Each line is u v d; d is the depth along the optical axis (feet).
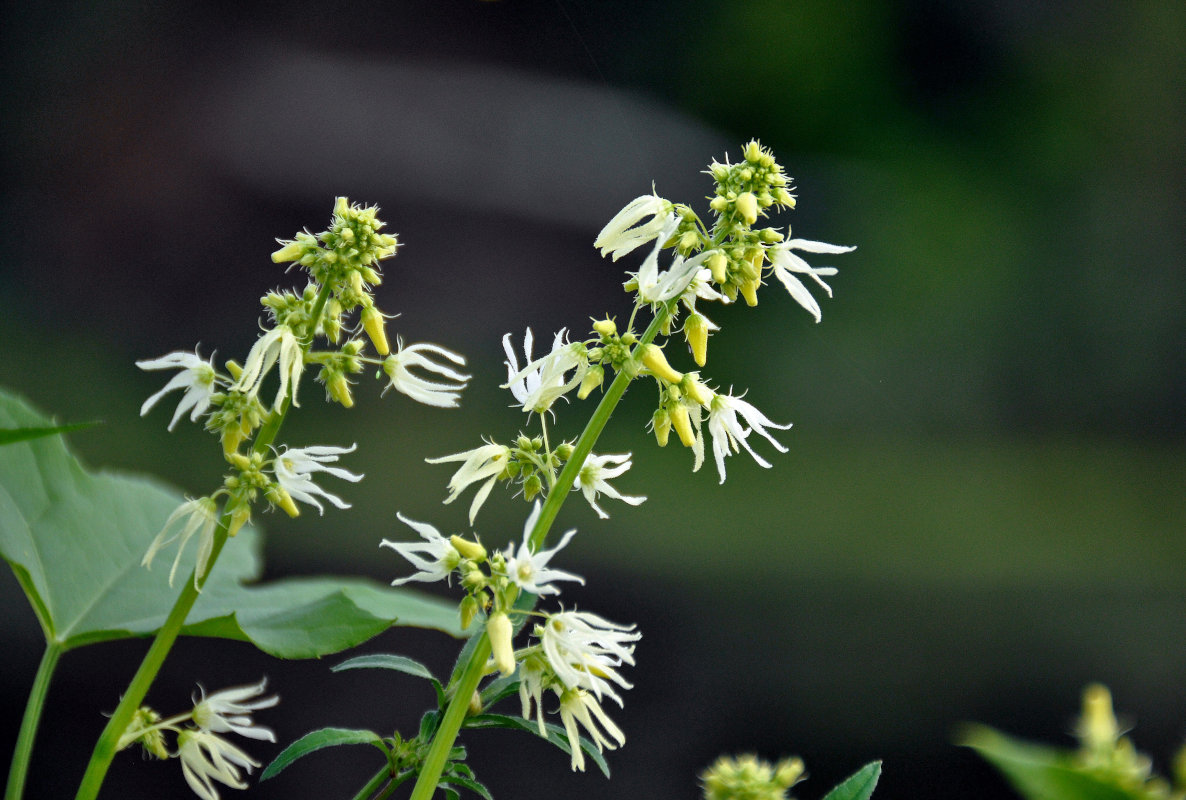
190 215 51.90
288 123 52.65
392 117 53.52
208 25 52.39
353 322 6.88
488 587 5.32
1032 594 33.58
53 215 50.72
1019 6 61.93
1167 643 30.66
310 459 5.63
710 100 60.64
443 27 55.31
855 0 61.36
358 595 8.13
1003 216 61.11
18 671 27.63
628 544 36.68
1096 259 60.29
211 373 5.58
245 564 8.24
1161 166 61.82
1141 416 57.82
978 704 27.71
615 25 58.34
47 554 7.18
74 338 48.83
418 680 28.30
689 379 5.70
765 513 40.88
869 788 4.71
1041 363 58.44
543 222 54.13
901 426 54.60
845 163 60.95
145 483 8.14
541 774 24.41
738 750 25.82
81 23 51.62
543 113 55.16
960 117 62.34
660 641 30.17
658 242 5.60
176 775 24.82
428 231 53.21
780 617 31.55
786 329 55.93
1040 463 50.44
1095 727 3.02
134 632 6.96
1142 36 62.23
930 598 33.19
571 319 54.08
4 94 50.72
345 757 25.95
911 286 58.44
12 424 7.42
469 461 5.57
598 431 5.54
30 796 24.13
